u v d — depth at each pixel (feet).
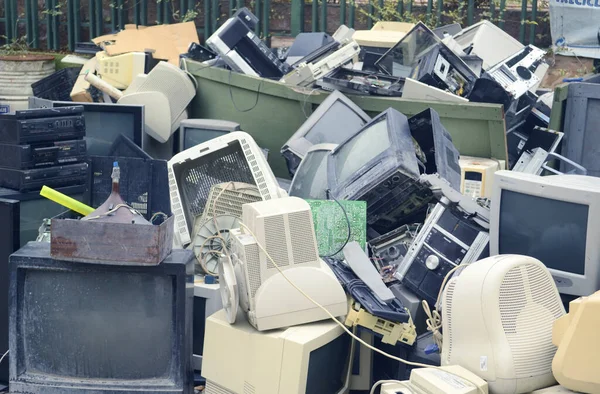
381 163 29.35
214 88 41.45
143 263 24.80
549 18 47.06
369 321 25.48
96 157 31.48
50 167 30.66
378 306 25.39
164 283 25.95
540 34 47.75
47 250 26.27
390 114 31.40
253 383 25.18
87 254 24.97
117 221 25.00
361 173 30.04
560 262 26.84
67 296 26.25
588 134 38.42
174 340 26.20
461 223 28.14
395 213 30.89
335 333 25.44
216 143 32.73
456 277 23.99
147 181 31.24
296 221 25.27
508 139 39.14
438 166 29.76
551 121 38.22
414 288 28.12
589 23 45.01
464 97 38.40
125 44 48.16
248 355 25.36
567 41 45.80
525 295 23.17
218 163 33.76
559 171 39.11
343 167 31.86
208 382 26.71
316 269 25.36
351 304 25.84
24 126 29.86
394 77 38.63
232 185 31.63
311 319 25.30
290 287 24.97
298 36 45.75
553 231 26.76
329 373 26.22
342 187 30.55
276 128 40.06
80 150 31.30
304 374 24.23
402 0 49.37
